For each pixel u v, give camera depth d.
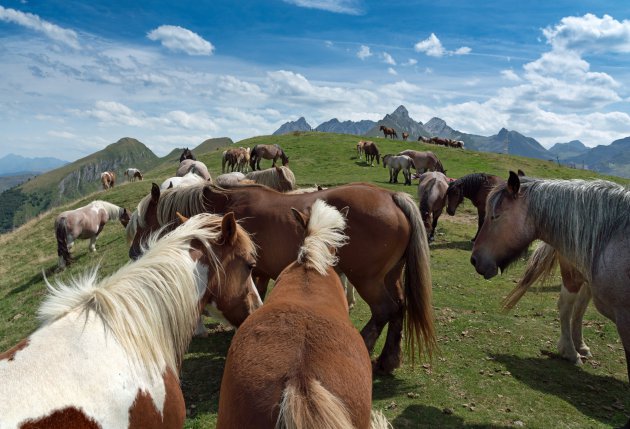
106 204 15.91
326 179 28.38
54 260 16.08
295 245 5.48
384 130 58.53
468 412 5.11
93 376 2.43
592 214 4.54
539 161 40.31
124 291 2.97
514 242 4.99
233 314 3.83
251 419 1.98
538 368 6.26
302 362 2.11
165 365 3.01
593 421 5.00
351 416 2.07
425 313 5.62
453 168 34.53
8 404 2.07
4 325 10.27
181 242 3.48
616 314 4.45
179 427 2.99
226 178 16.08
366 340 5.62
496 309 8.55
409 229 5.61
